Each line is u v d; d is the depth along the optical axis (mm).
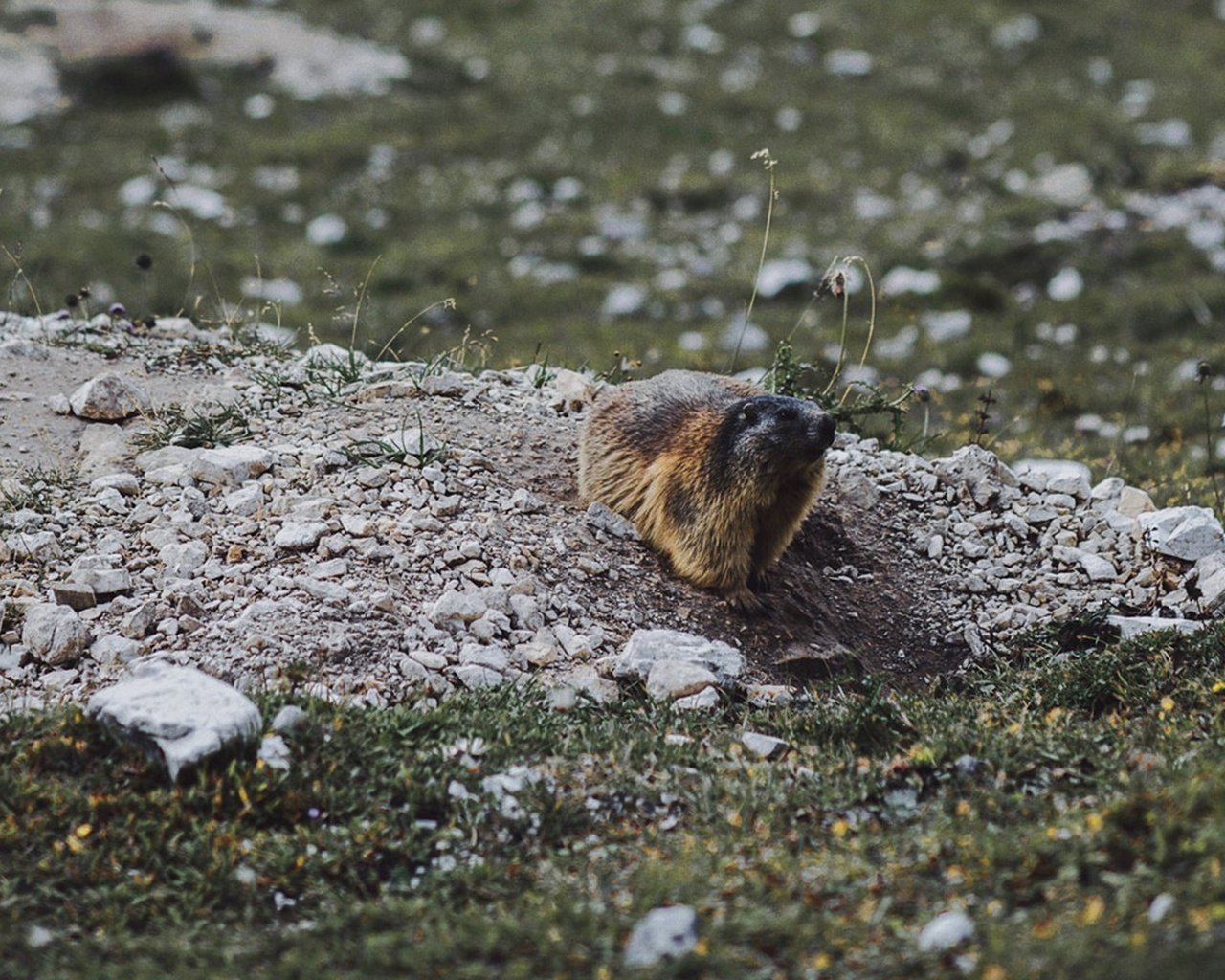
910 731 7699
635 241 23812
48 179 25281
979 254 21906
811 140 29000
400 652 8227
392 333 19344
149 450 9977
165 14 32594
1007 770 7039
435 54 32469
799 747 7555
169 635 8234
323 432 10320
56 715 7230
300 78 30672
